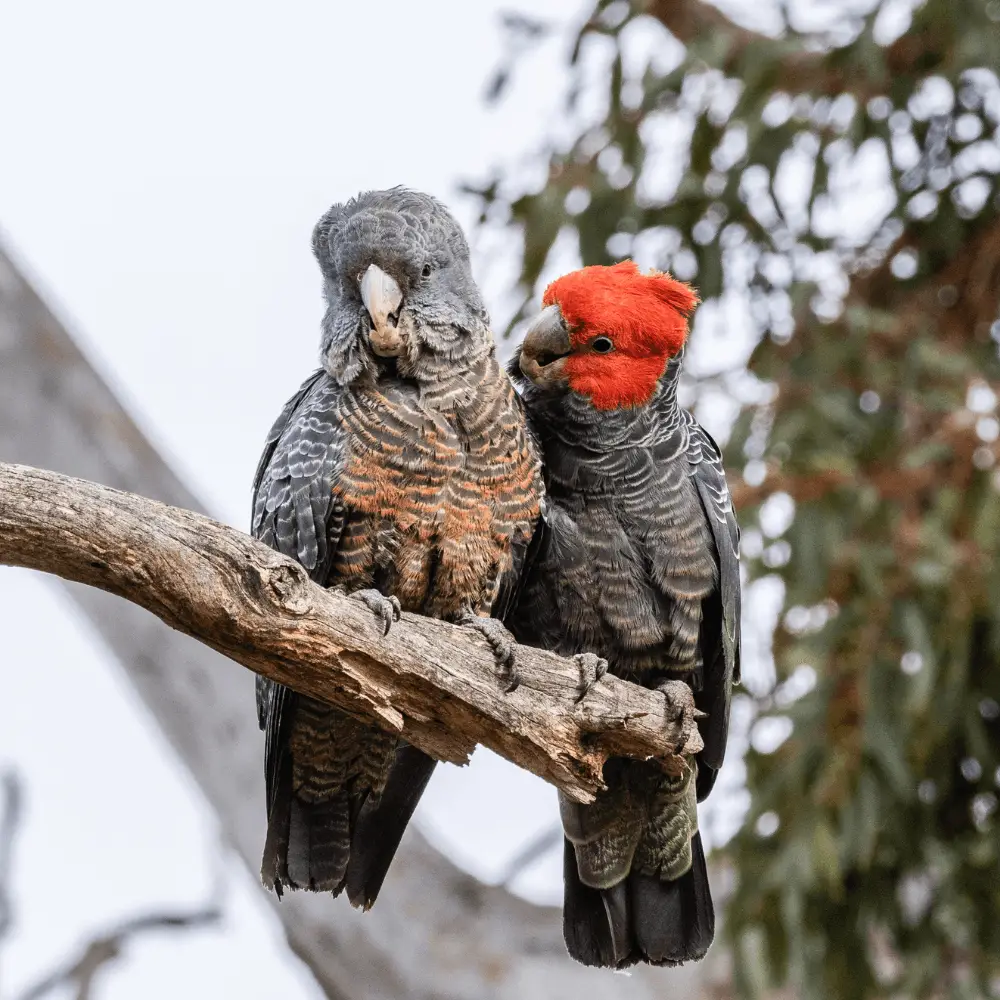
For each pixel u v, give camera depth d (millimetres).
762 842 12008
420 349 7992
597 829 9039
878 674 11617
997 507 11594
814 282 12734
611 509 8531
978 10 12383
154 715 13781
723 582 8719
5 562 6246
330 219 8594
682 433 8820
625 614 8547
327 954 13016
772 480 12000
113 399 14422
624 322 8359
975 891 12094
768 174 13039
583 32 13500
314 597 6746
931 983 12156
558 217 13289
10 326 14234
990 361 12727
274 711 8156
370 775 8422
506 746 7438
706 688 8961
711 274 13227
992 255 12797
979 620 11961
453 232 8383
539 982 12891
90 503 6199
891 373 12531
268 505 8219
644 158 13328
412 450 7840
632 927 9148
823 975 12055
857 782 11656
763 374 12703
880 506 11984
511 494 8023
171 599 6418
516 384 9102
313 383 8680
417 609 8117
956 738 12273
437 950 13047
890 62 12930
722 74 13414
